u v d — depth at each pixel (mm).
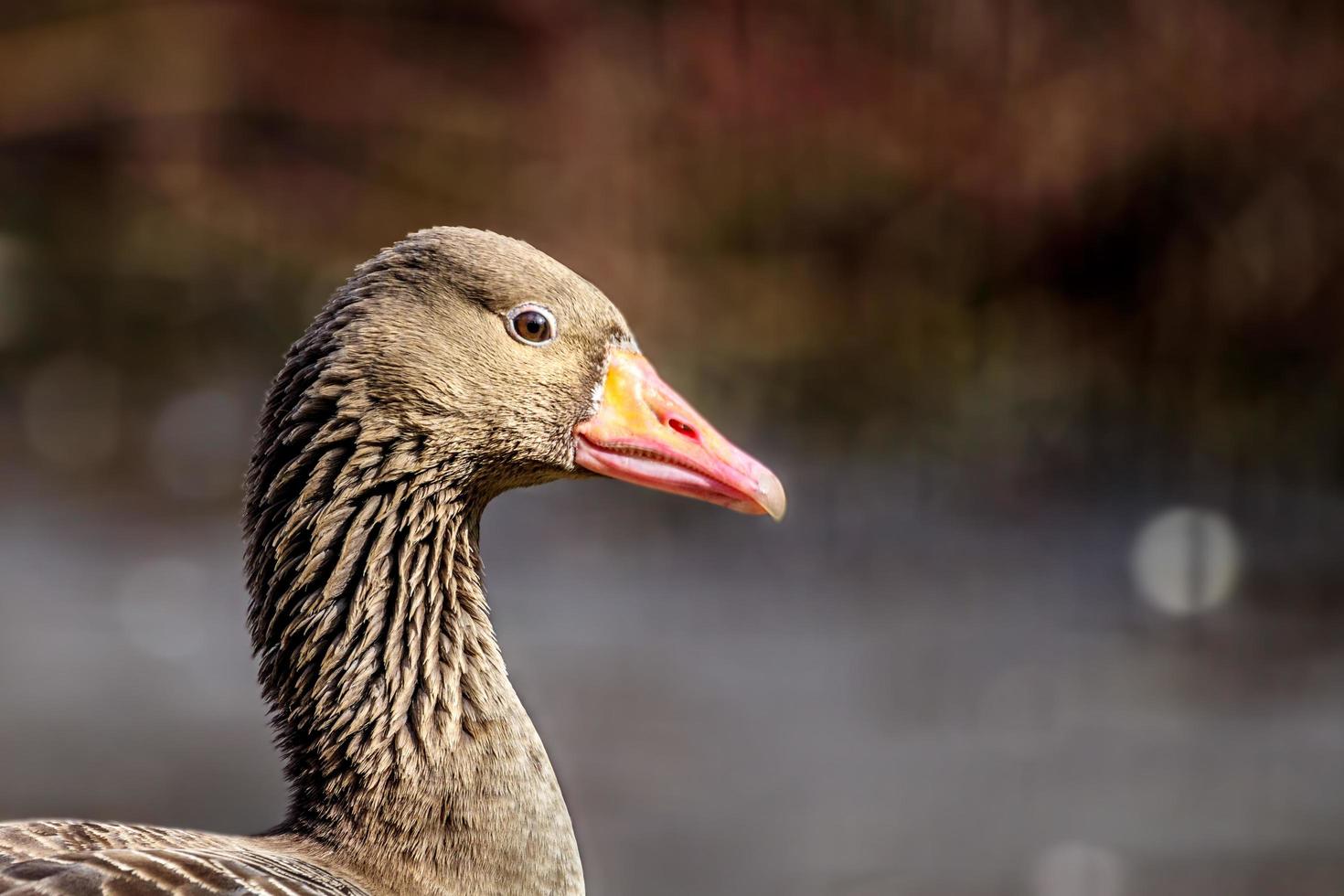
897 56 23703
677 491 6781
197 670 14344
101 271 23703
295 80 25953
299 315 23312
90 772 11922
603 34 25062
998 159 22688
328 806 6176
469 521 6660
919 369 21094
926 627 15367
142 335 22750
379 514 6340
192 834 6008
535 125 25016
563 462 6719
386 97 25844
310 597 6277
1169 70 22219
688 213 23719
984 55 23219
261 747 12648
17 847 5480
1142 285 21750
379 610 6301
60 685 13797
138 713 13273
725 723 13188
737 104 24094
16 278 23219
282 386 6457
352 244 24562
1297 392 20219
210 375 22156
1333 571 16359
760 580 16547
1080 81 22656
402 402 6359
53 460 19781
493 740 6219
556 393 6633
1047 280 22219
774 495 6801
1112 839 11227
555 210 24141
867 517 17969
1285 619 15422
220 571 16812
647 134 24297
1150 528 17438
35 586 16125
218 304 23344
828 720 13336
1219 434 19719
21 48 26078
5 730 12719
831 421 20312
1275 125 21688
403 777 6105
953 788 12141
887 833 11344
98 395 21422
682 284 22922
